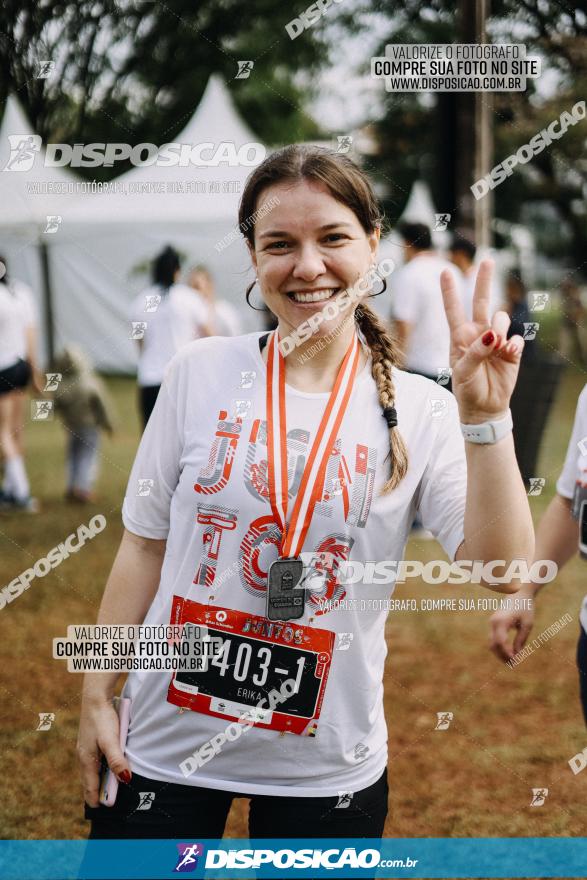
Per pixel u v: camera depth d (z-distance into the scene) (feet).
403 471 5.27
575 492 6.72
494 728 10.89
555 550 7.11
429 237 17.17
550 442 24.12
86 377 20.77
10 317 19.58
